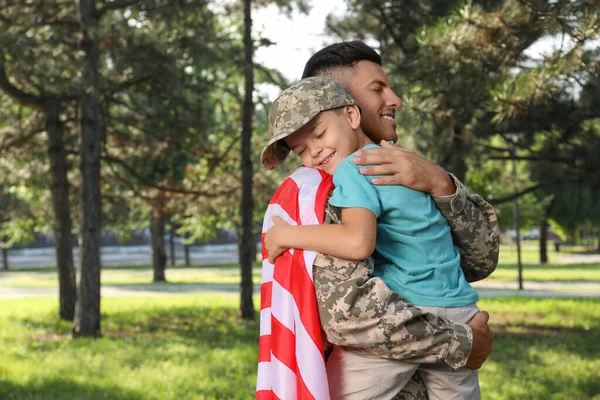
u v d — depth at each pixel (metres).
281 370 1.93
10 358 11.25
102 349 12.30
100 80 13.31
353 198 1.91
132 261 58.28
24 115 19.12
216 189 18.73
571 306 19.20
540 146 14.17
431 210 2.02
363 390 1.96
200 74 16.59
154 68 14.45
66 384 9.10
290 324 1.95
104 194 19.66
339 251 1.89
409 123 8.66
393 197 1.97
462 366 2.00
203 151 17.83
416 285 1.99
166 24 14.16
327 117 2.04
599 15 6.39
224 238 76.31
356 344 1.90
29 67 12.93
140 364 10.72
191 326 16.23
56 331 15.52
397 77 8.58
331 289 1.90
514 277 32.44
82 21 13.16
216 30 16.64
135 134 18.11
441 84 7.89
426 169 2.01
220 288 29.34
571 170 13.28
